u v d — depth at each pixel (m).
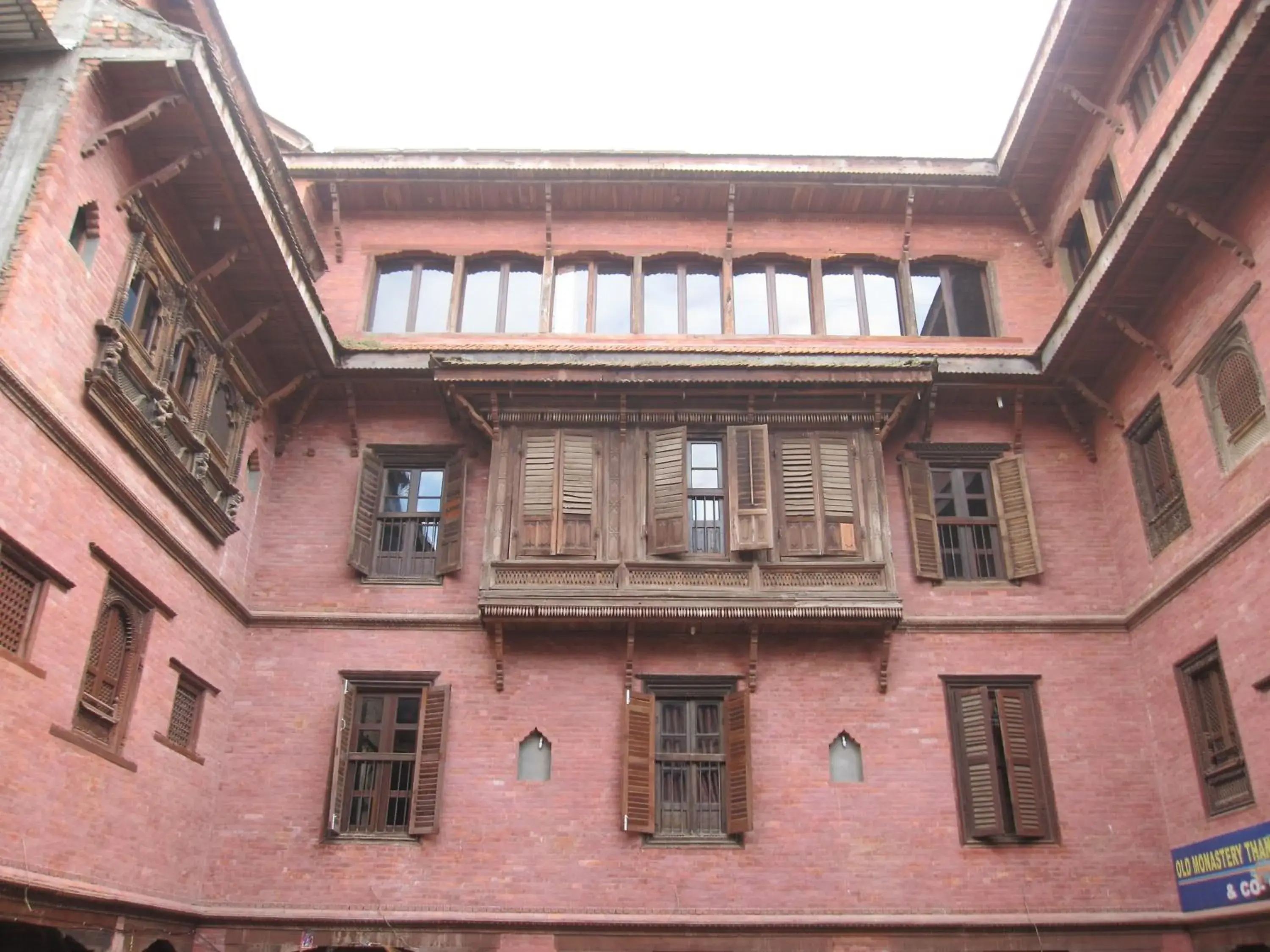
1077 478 15.56
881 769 13.68
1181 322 13.21
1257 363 11.72
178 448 12.48
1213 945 12.29
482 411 15.11
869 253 17.42
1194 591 12.95
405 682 14.21
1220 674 12.61
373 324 17.03
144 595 11.62
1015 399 15.63
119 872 11.05
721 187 17.20
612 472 14.77
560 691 14.06
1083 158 16.41
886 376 14.62
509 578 13.99
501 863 13.10
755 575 14.02
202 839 13.03
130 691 11.41
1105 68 15.47
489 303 17.20
